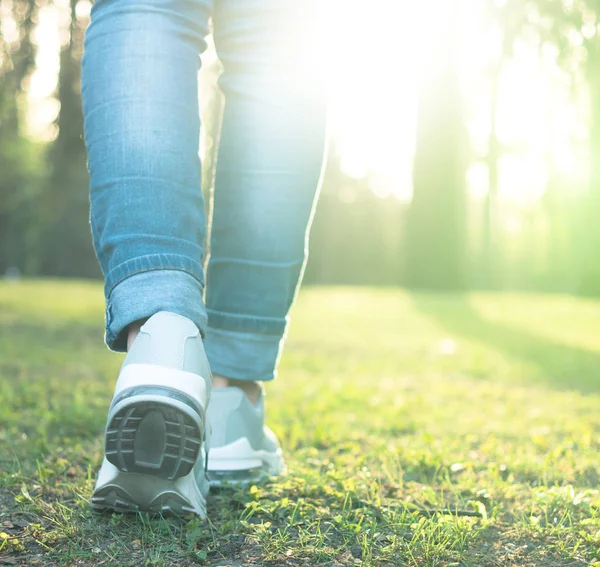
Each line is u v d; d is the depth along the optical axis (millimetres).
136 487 1254
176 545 1236
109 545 1224
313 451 2139
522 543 1322
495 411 3148
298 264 1582
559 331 7887
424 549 1237
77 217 20500
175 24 1282
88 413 2408
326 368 4613
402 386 3918
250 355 1586
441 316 9328
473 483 1772
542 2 4879
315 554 1222
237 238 1526
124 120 1228
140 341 1146
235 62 1493
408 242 16031
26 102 19312
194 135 1277
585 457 2152
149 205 1207
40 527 1278
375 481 1722
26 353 4301
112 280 1202
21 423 2287
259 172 1500
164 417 1103
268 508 1405
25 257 20969
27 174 20875
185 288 1196
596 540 1313
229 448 1587
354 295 13719
